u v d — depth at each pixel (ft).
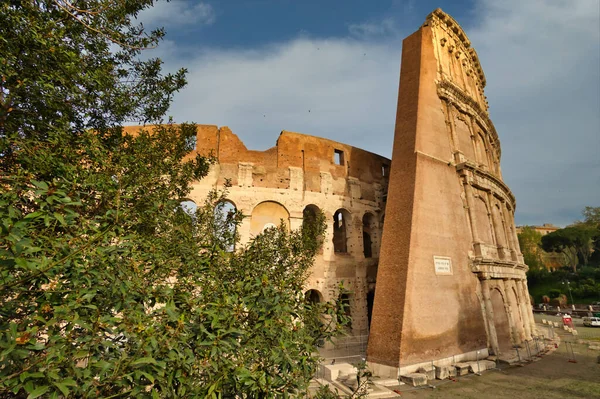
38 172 22.25
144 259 22.89
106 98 32.83
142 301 20.08
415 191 84.53
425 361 72.49
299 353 22.34
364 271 115.14
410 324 72.79
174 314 17.80
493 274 100.78
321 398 26.50
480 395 59.21
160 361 15.76
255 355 20.45
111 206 23.63
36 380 13.79
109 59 34.53
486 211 116.57
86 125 33.32
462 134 117.80
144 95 36.91
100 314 17.25
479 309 91.56
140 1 33.65
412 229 80.43
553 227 506.48
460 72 131.95
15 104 25.36
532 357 89.76
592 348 104.22
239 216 41.11
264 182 106.11
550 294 284.61
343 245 136.67
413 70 102.58
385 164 136.26
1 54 22.52
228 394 19.65
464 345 82.48
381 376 70.08
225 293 21.11
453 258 89.51
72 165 23.77
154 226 28.76
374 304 78.84
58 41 26.48
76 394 15.05
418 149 90.17
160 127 40.11
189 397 17.10
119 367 15.43
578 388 62.44
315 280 104.01
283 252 41.27
